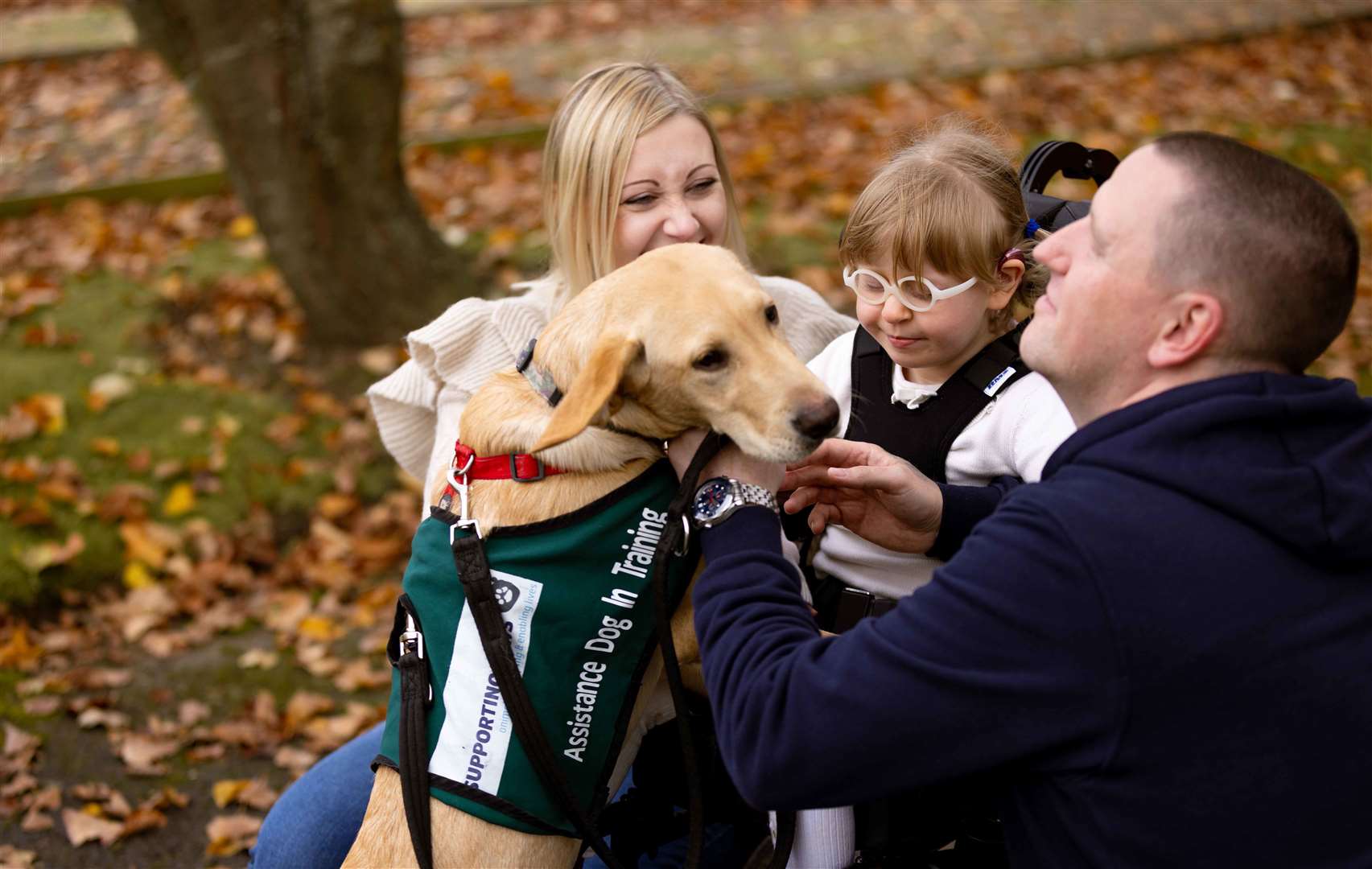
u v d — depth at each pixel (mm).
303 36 4828
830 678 1294
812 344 2453
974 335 1882
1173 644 1198
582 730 1646
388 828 1733
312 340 5402
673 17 9398
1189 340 1288
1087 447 1312
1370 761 1229
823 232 5914
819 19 9211
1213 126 7164
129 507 4574
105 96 8055
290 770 3570
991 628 1243
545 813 1636
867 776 1291
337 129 4945
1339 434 1267
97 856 3207
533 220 6184
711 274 1727
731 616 1437
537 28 9180
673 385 1662
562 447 1702
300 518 4711
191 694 3877
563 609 1643
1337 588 1233
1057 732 1233
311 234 5117
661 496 1687
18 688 3836
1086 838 1266
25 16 9594
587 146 2270
